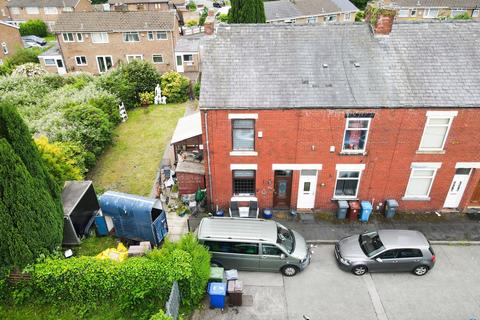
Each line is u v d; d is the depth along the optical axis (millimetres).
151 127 28484
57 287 12906
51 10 67375
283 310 13508
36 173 13234
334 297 14094
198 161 20078
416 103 15422
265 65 16531
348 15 58719
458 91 15750
